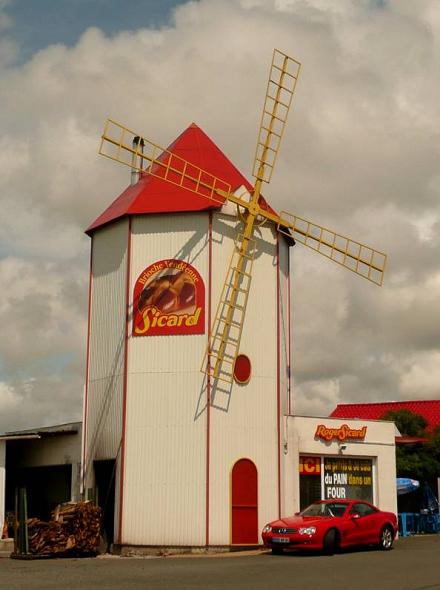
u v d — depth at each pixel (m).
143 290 31.62
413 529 39.12
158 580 19.16
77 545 28.06
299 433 33.34
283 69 34.62
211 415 30.41
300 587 17.81
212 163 33.66
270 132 33.81
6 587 17.80
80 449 33.88
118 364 31.75
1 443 32.88
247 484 30.70
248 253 32.38
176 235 31.78
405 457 49.19
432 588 17.72
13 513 33.28
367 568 21.66
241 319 31.66
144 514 30.16
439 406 66.19
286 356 33.59
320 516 26.91
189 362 30.81
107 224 33.28
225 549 29.69
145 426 30.73
